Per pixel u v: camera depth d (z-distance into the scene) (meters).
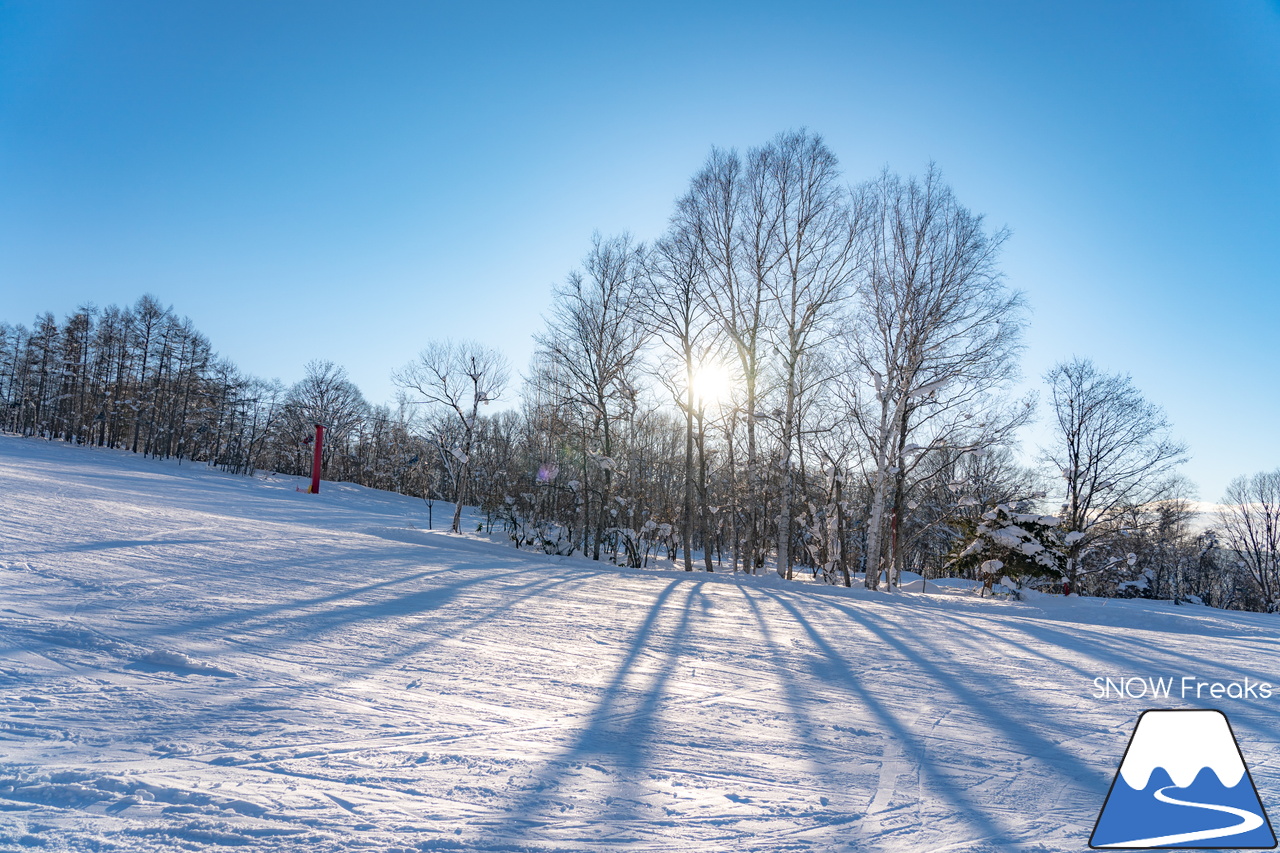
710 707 7.62
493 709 6.96
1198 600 38.66
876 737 6.88
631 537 29.02
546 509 31.80
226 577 13.55
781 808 4.95
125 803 4.23
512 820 4.43
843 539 28.41
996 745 6.77
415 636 10.12
